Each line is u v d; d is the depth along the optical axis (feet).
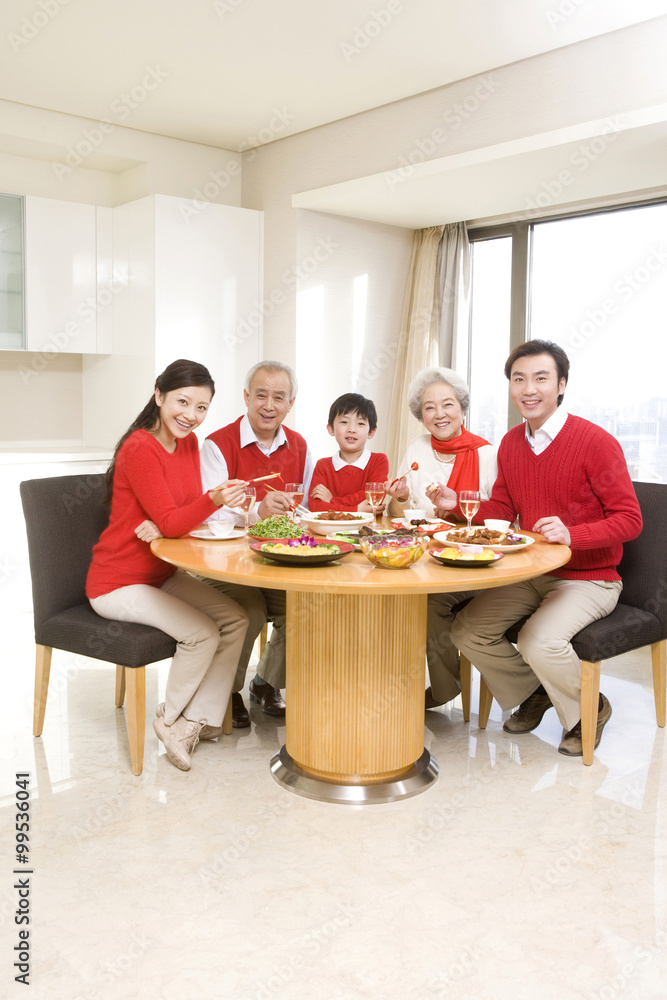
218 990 5.29
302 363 15.56
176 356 14.84
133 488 8.53
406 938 5.84
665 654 9.77
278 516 8.52
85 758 8.88
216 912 6.11
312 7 10.20
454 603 10.12
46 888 6.39
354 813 7.70
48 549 9.07
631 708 10.60
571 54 11.17
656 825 7.52
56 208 14.83
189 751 8.79
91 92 13.15
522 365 9.34
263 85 12.78
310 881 6.54
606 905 6.27
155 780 8.36
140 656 8.29
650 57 10.39
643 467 14.48
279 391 10.22
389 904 6.24
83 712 10.29
